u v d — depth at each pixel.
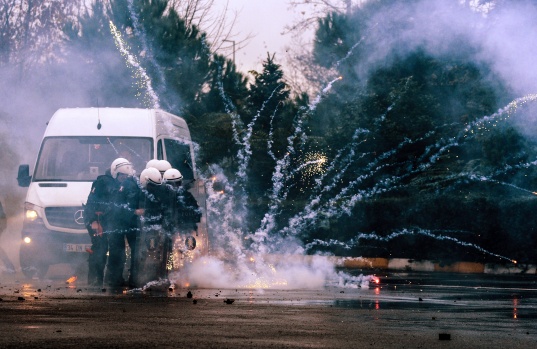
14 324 8.50
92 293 13.37
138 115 19.17
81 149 18.62
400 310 11.20
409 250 27.59
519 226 25.25
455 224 26.47
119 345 7.04
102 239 15.39
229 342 7.40
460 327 9.23
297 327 8.75
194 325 8.77
